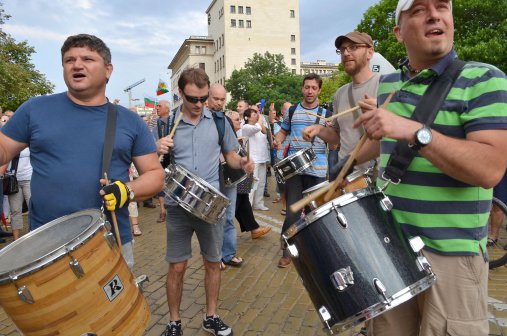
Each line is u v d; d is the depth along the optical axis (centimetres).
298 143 520
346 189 254
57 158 235
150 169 259
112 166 244
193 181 311
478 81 177
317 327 358
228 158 382
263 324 366
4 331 367
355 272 186
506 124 169
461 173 171
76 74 234
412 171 194
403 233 197
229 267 517
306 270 203
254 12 7644
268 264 525
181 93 348
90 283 188
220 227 346
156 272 511
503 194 511
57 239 193
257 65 6050
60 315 183
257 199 887
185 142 354
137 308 211
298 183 480
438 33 187
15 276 174
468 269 186
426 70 191
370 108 217
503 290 420
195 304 412
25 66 3112
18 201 662
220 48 7900
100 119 245
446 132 182
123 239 254
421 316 208
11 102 2564
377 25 2531
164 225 785
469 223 186
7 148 239
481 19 2162
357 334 343
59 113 240
